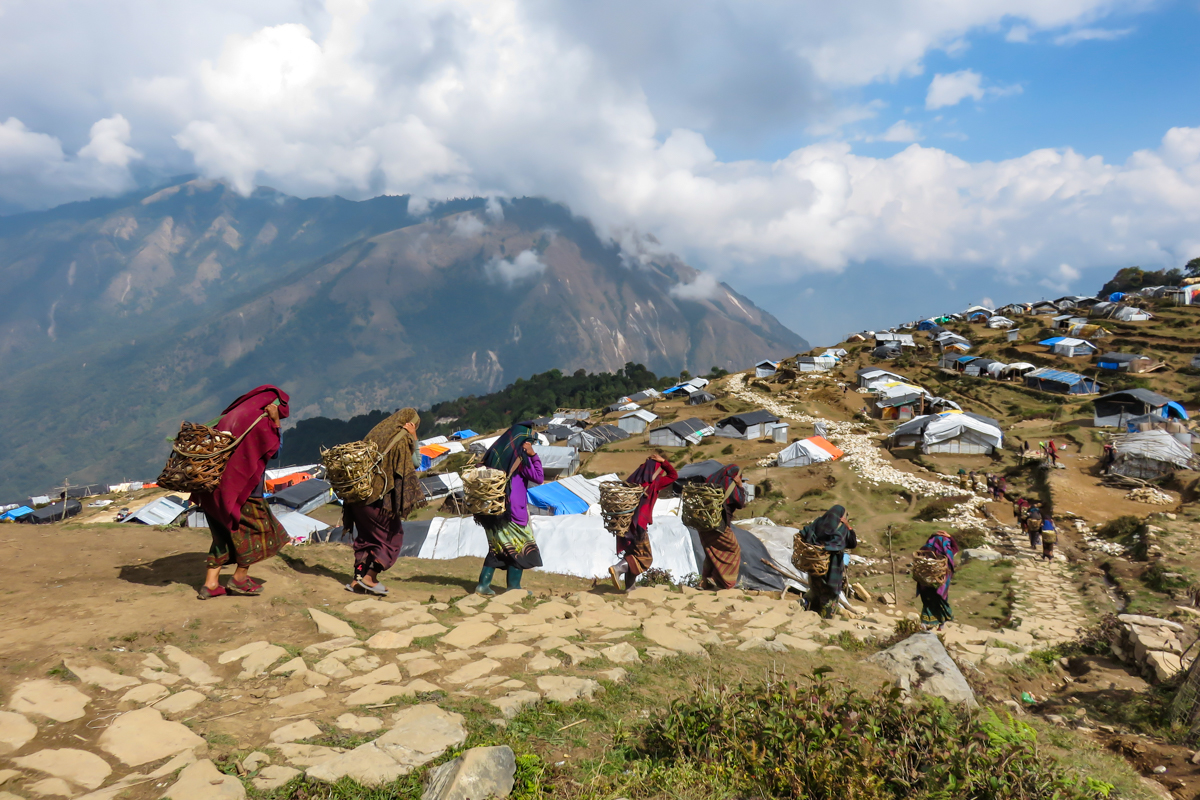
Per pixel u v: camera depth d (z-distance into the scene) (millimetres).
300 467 88688
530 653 5238
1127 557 21969
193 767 2889
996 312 115688
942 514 35469
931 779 3705
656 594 8984
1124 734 7168
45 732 3219
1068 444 46250
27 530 8039
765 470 52344
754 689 4633
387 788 2996
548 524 18609
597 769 3551
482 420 176250
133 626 4789
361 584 6582
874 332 118375
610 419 97938
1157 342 76875
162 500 47281
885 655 6645
